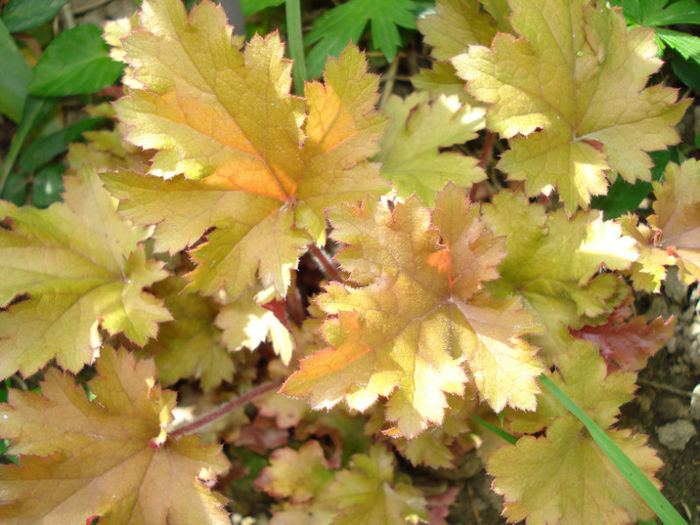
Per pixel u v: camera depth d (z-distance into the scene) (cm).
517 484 27
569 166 29
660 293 33
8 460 32
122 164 35
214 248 27
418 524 32
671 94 29
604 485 28
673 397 32
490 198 35
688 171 30
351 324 25
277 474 32
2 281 29
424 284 26
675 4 32
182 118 26
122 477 28
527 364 26
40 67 35
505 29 31
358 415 33
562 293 29
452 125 31
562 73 29
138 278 30
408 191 29
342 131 27
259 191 28
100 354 29
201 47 26
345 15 34
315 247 31
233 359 33
